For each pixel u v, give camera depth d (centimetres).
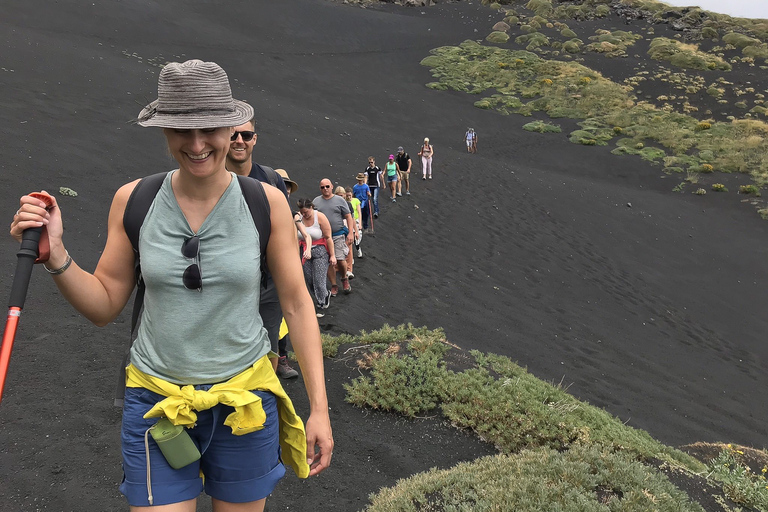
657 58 5281
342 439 546
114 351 654
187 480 205
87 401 546
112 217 211
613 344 1288
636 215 2556
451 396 615
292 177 1923
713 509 466
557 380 991
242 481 213
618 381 1067
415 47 5266
